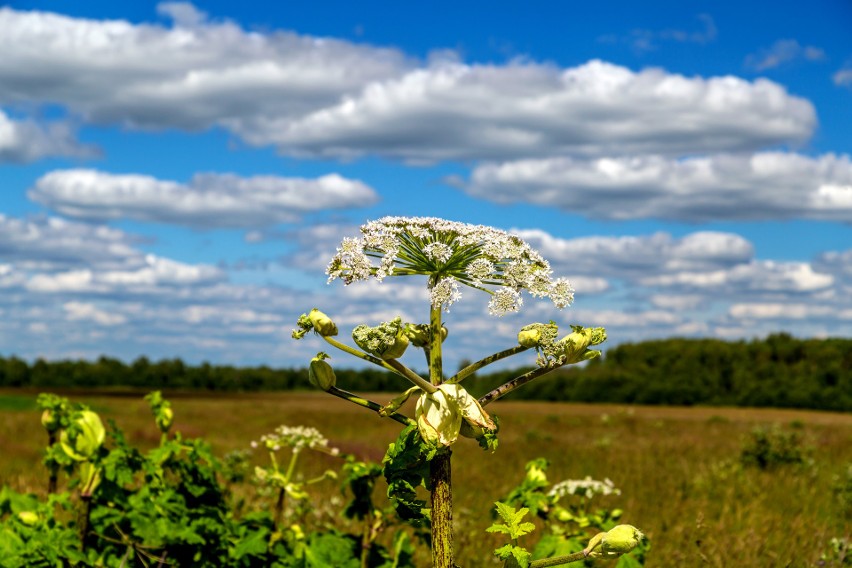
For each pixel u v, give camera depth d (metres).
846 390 56.59
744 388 60.12
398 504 2.71
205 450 5.10
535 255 2.88
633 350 70.12
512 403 58.44
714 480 12.18
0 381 79.62
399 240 2.79
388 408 2.66
